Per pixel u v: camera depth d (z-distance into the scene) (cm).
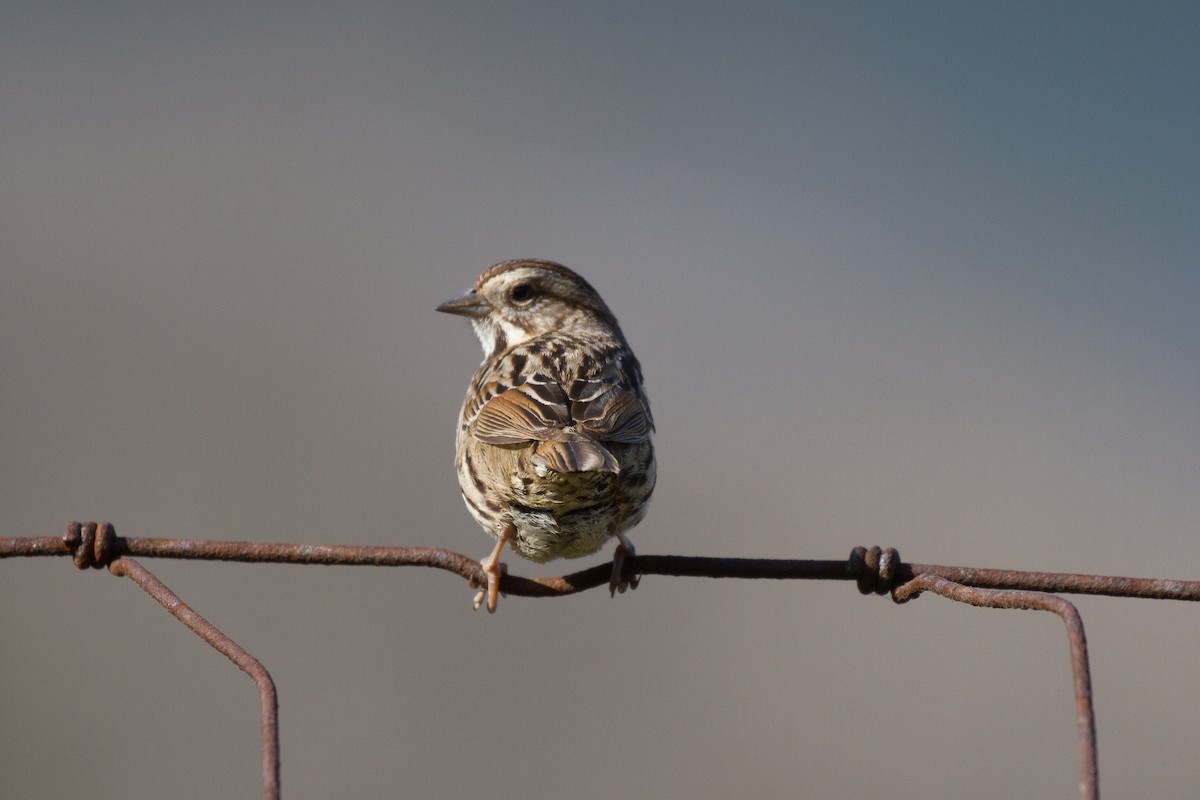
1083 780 626
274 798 650
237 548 828
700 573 899
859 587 845
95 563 806
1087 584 815
